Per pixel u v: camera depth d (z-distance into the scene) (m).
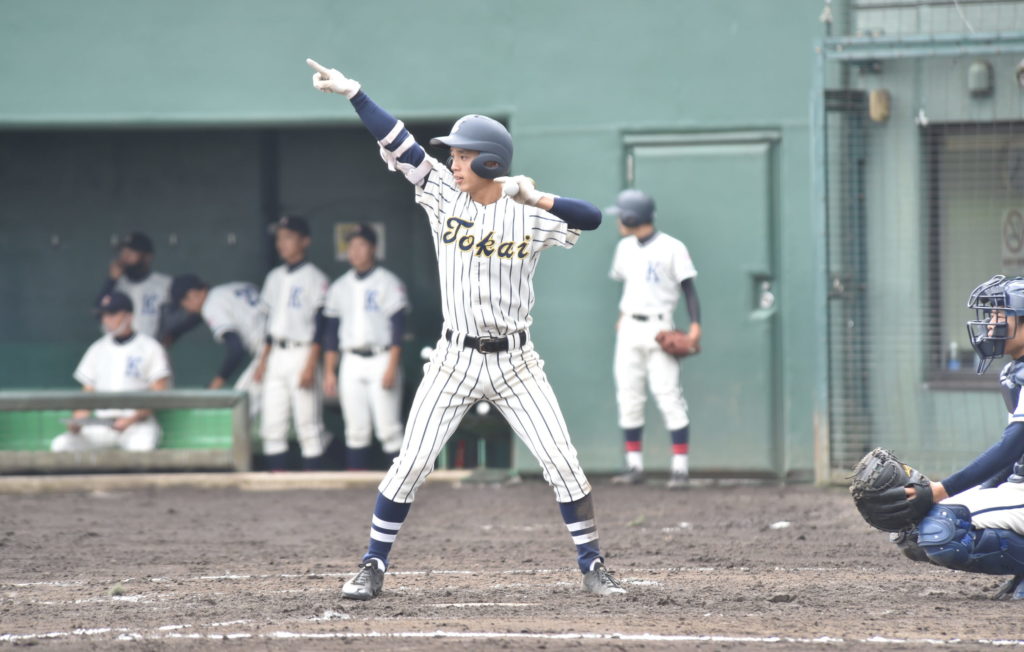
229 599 20.42
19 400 40.38
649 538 28.45
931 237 37.75
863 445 37.97
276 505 35.91
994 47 36.03
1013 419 18.22
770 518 31.58
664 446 39.19
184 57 40.62
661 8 39.16
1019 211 37.22
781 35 38.69
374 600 20.05
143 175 50.00
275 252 49.69
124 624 18.28
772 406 38.78
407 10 40.03
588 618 18.23
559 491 20.14
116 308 42.00
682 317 39.47
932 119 37.66
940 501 18.88
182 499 37.47
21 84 40.91
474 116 19.00
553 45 39.62
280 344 43.06
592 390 39.50
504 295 19.11
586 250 39.50
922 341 37.81
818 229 37.06
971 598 19.86
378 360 41.97
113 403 40.47
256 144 49.62
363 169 49.34
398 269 49.12
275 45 40.41
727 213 38.97
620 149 39.41
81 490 39.53
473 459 42.28
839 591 20.73
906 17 38.38
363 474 40.53
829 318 37.38
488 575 22.98
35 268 50.16
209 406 40.69
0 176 50.03
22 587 22.28
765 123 38.78
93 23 40.78
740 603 19.52
